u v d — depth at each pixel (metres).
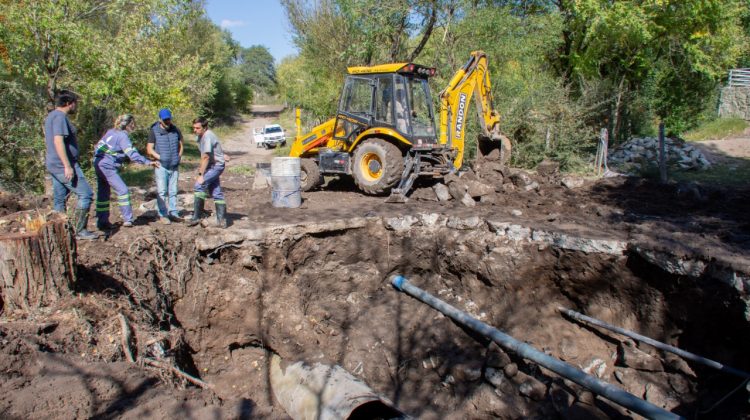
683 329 5.99
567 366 5.71
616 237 6.68
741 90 20.75
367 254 8.17
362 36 17.39
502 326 7.25
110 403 3.79
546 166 11.36
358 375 6.96
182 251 7.13
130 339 5.05
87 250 6.39
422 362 7.08
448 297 7.91
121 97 11.77
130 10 12.18
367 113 10.08
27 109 11.40
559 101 15.23
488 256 7.51
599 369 6.27
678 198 9.30
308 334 7.28
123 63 11.09
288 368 6.76
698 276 5.71
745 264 5.31
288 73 31.38
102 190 7.14
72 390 3.80
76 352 4.53
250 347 7.44
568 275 6.92
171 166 7.66
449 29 15.88
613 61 19.22
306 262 7.83
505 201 9.20
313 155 11.59
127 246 6.67
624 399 5.07
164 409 3.77
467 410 6.34
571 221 7.68
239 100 48.88
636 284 6.39
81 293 5.43
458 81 10.38
